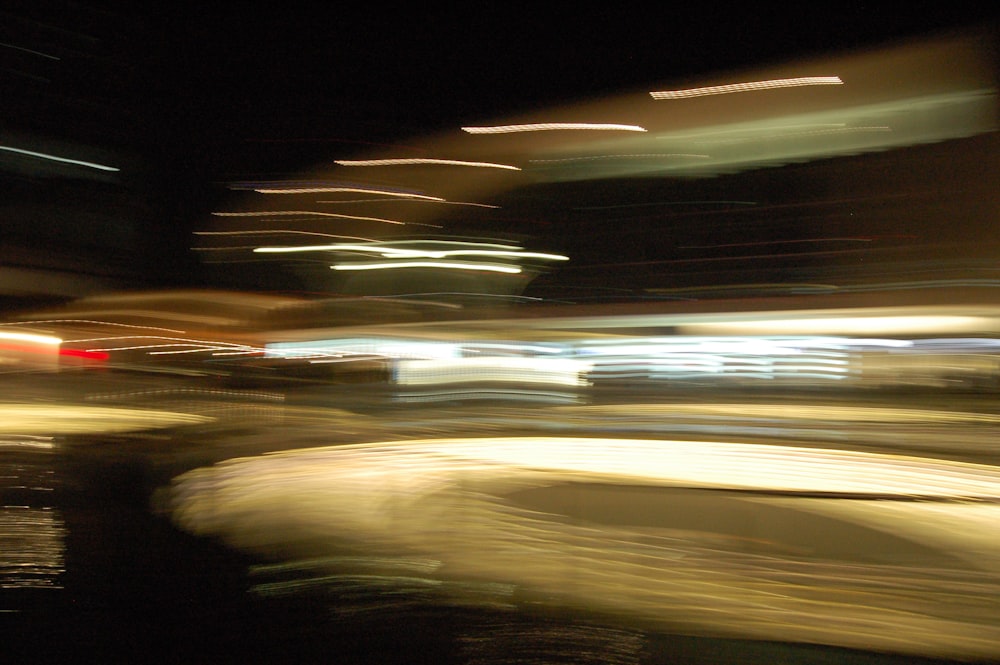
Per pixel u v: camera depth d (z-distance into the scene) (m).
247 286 17.58
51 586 4.84
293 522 6.00
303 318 14.33
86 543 5.62
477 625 4.23
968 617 4.19
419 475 7.31
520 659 3.87
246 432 9.81
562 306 14.65
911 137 12.57
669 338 13.15
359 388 12.61
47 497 6.88
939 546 5.25
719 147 14.34
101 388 12.12
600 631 4.12
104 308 15.41
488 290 15.30
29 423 10.12
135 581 4.94
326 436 9.52
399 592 4.67
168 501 6.70
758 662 3.77
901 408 10.97
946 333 12.07
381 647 4.03
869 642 3.93
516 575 4.87
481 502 6.37
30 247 19.34
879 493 6.48
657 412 11.09
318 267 17.27
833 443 8.71
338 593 4.70
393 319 14.31
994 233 12.02
